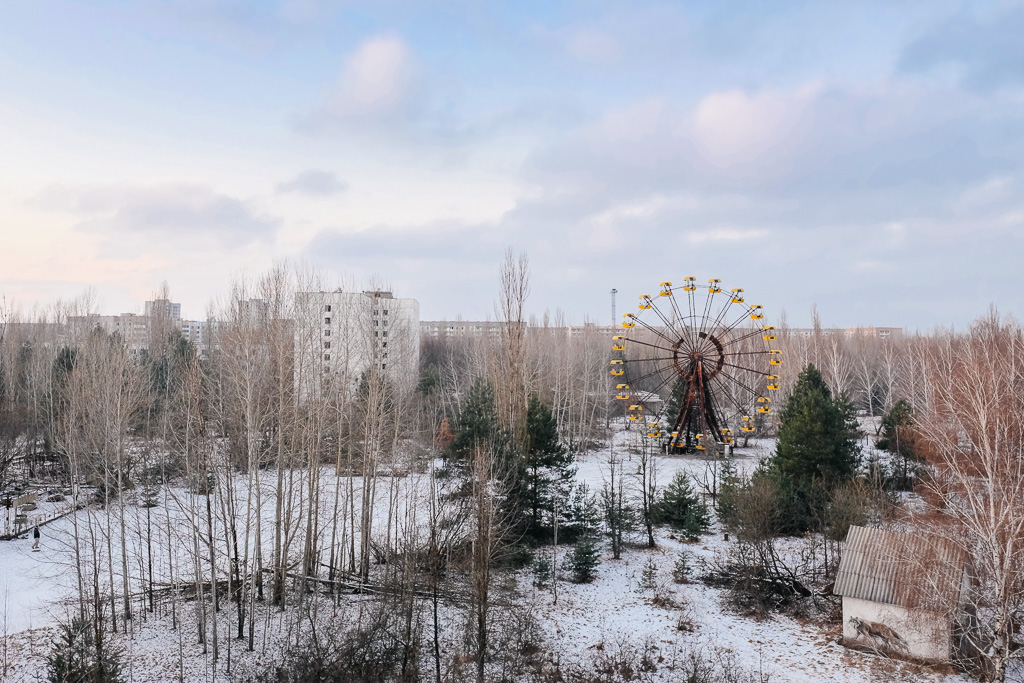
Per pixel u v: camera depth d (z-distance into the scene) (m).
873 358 104.88
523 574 36.88
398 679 25.95
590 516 41.09
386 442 49.78
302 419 36.72
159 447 42.59
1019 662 25.95
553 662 27.69
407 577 28.50
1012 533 23.48
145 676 25.47
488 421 37.66
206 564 38.12
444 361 105.94
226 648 28.27
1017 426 26.47
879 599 27.17
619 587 35.91
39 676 24.58
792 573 34.84
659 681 26.22
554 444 40.03
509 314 45.47
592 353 90.19
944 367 38.47
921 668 25.73
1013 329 40.12
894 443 52.31
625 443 72.88
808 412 43.78
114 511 43.72
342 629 29.36
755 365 88.25
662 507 45.94
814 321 89.75
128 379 35.28
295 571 36.66
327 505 45.81
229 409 35.72
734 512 41.94
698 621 31.80
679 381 67.31
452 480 40.66
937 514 29.77
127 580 30.47
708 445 62.31
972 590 26.03
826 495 41.25
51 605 31.78
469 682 25.83
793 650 28.44
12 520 42.62
